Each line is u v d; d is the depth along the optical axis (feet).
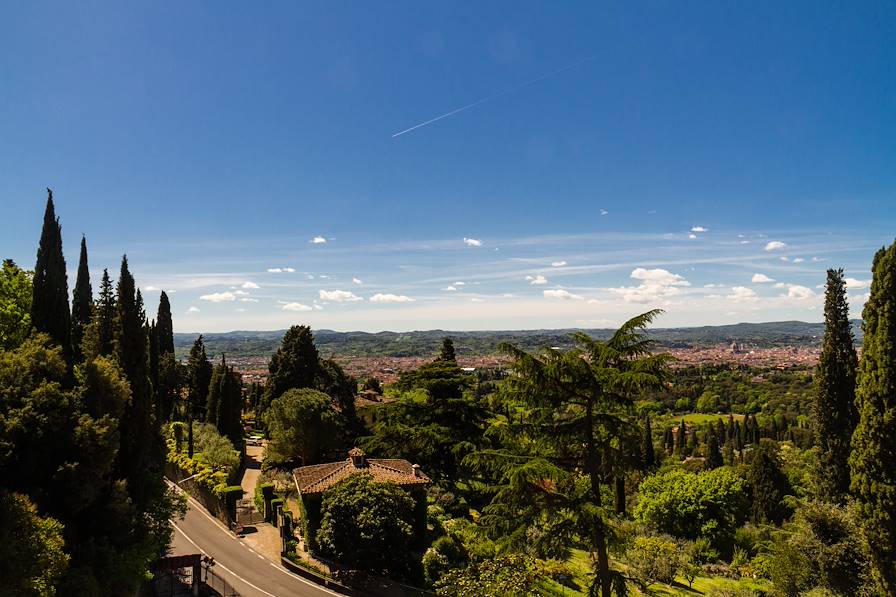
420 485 103.19
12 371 57.36
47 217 80.33
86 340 94.17
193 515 125.90
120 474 71.41
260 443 216.74
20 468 54.80
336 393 198.90
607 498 58.65
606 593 53.83
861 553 74.54
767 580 108.99
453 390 142.61
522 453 58.13
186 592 85.76
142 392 75.41
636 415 58.59
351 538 88.94
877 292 70.49
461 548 96.12
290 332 207.00
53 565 46.91
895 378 67.92
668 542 127.54
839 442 95.25
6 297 97.55
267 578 92.43
